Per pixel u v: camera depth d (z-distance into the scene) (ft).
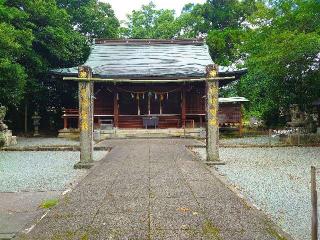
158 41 102.06
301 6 64.34
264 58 63.46
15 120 100.37
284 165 41.50
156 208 20.97
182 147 55.62
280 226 19.89
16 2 81.05
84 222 18.57
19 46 62.95
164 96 90.12
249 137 80.64
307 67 69.05
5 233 18.22
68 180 33.55
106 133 79.87
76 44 96.68
